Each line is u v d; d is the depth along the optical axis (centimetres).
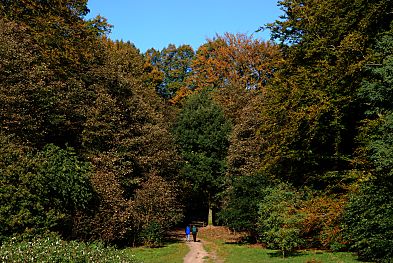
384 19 2016
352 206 1551
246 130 2956
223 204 3159
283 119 2341
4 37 1941
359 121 1988
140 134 2736
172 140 3450
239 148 2948
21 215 1451
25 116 1811
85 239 1906
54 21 2505
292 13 2578
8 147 1603
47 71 2044
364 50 2014
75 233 1803
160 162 2867
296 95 2167
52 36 2414
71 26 2677
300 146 2289
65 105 2144
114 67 2773
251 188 2375
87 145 2405
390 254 1322
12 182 1515
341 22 2112
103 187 2080
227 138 3538
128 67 3725
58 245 1112
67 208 1772
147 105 2992
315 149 2288
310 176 2250
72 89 2314
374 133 1733
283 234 1741
